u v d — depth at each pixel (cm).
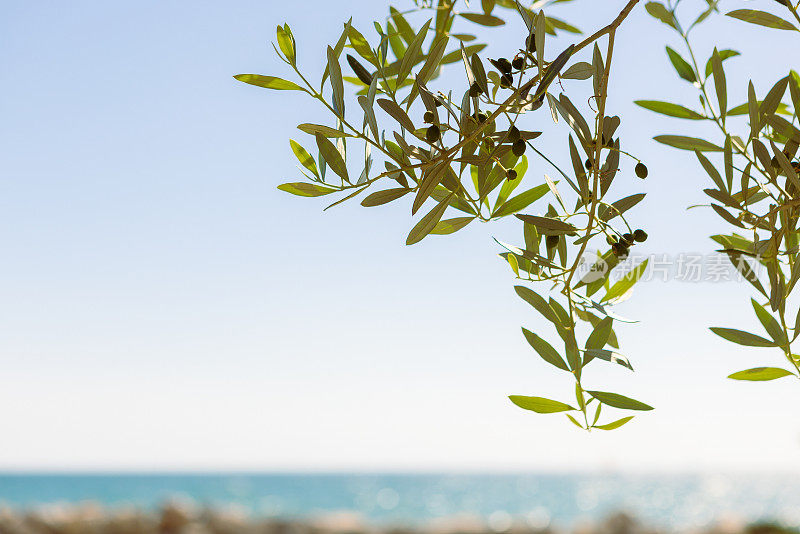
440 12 118
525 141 96
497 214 110
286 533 1101
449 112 94
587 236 100
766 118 96
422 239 98
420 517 3281
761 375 98
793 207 97
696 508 3578
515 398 100
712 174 97
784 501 3859
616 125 97
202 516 1127
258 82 96
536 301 103
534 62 96
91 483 5450
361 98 92
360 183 95
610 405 98
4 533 982
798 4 99
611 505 3922
